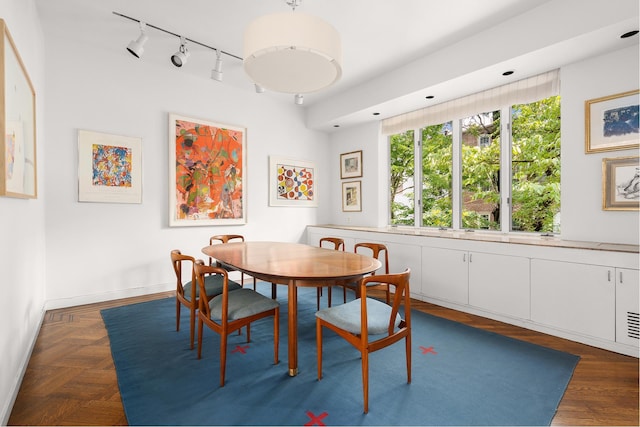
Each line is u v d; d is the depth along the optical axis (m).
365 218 5.02
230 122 4.45
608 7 2.25
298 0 2.58
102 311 3.11
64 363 2.10
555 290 2.58
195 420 1.53
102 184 3.41
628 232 2.54
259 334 2.60
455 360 2.17
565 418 1.57
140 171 3.66
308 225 5.39
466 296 3.19
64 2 2.63
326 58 1.77
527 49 2.67
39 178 2.83
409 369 1.89
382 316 1.86
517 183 3.48
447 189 4.15
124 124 3.56
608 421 1.55
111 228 3.48
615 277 2.29
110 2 2.64
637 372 2.02
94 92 3.37
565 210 2.87
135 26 3.00
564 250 2.53
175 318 2.95
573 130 2.82
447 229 4.13
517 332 2.67
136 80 3.64
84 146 3.30
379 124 4.80
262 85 2.13
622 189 2.55
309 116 5.27
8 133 1.55
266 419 1.55
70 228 3.23
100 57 3.40
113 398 1.73
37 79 2.73
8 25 1.76
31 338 2.30
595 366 2.10
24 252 2.08
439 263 3.43
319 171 5.54
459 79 3.25
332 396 1.74
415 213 4.48
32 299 2.38
